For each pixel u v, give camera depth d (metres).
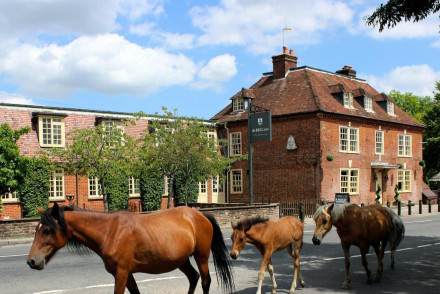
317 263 11.65
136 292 6.54
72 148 21.66
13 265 11.58
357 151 32.22
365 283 9.24
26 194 24.09
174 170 24.98
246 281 9.52
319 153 29.11
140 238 6.15
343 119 31.12
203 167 25.12
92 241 6.00
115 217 6.16
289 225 8.22
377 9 10.28
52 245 5.77
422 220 24.33
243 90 34.84
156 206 29.98
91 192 27.59
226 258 7.51
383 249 9.58
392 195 35.53
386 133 35.31
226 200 34.72
